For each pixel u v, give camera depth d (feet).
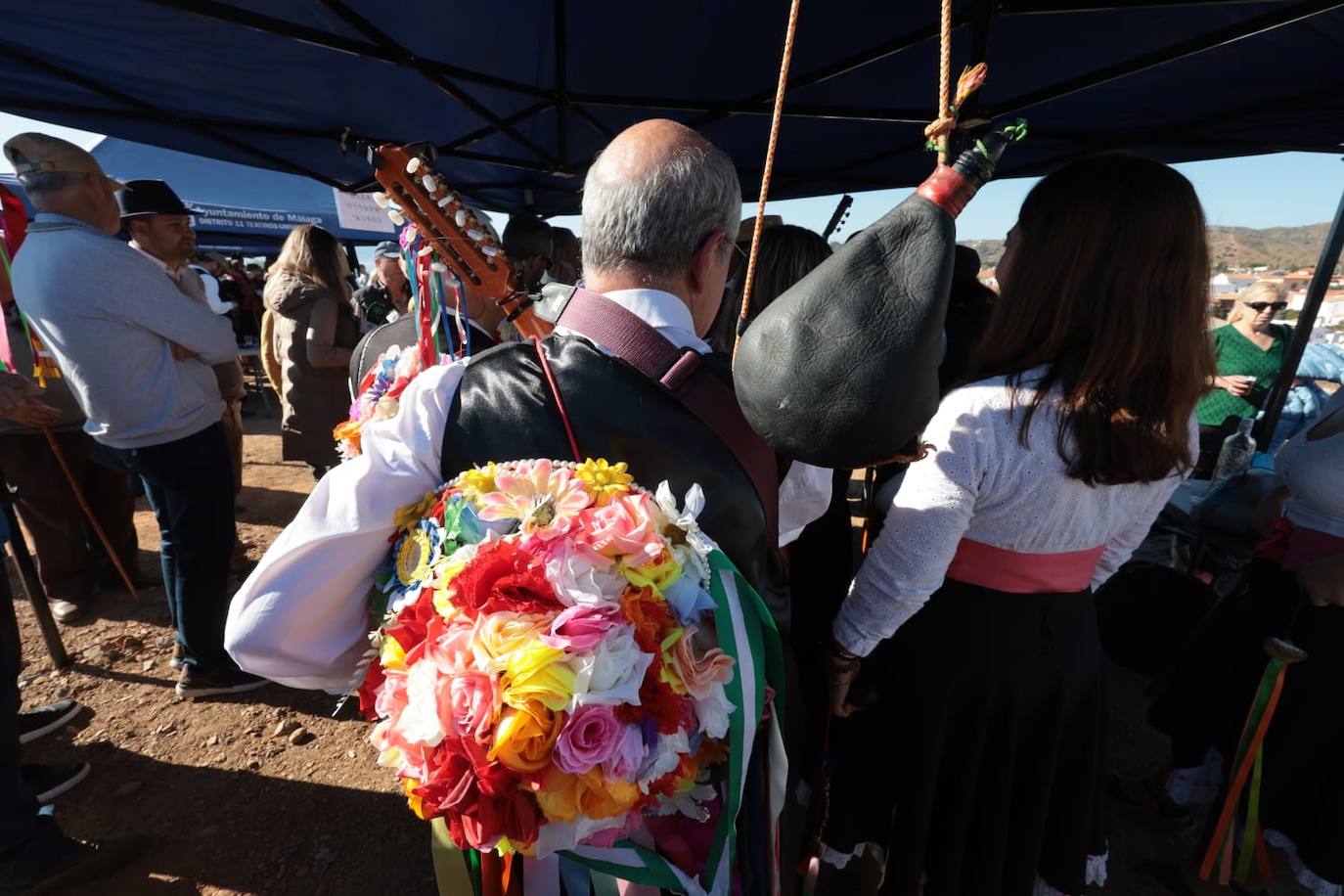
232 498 7.84
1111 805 6.93
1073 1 6.18
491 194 19.11
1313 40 7.41
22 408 6.47
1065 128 11.27
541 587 2.14
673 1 7.90
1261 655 5.37
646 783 2.25
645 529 2.28
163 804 6.77
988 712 3.85
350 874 6.09
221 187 24.82
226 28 7.47
